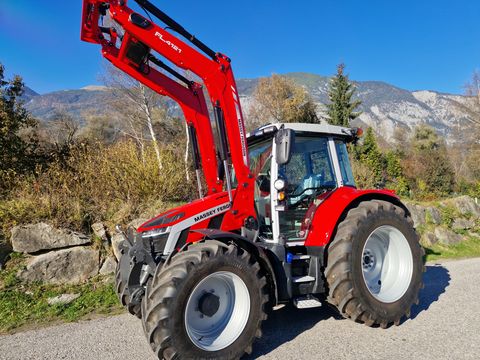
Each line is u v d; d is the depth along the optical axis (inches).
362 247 143.7
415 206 411.8
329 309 167.9
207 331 118.3
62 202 248.4
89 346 136.6
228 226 139.8
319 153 166.9
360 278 139.9
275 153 147.6
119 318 168.9
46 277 208.1
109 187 286.2
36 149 353.7
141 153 323.0
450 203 459.8
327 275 142.0
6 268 206.5
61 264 213.6
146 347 133.9
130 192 291.0
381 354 120.8
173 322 106.1
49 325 163.5
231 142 140.9
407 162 884.0
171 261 116.6
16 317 171.8
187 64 133.3
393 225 154.9
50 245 220.8
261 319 121.3
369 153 840.9
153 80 149.7
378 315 140.4
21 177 281.1
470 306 169.8
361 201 160.9
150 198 291.0
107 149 322.3
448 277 235.9
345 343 130.5
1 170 287.4
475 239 420.2
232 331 118.0
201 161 164.7
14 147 324.8
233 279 119.7
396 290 151.8
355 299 138.3
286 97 1211.2
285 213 153.6
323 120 1254.9
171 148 360.5
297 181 159.2
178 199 319.3
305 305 135.2
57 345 138.8
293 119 1151.6
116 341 140.5
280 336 139.3
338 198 153.3
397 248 158.9
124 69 144.6
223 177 160.2
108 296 198.2
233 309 121.7
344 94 1229.1
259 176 160.1
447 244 389.7
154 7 126.2
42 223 227.0
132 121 606.2
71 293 200.8
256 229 144.6
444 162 836.6
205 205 137.7
